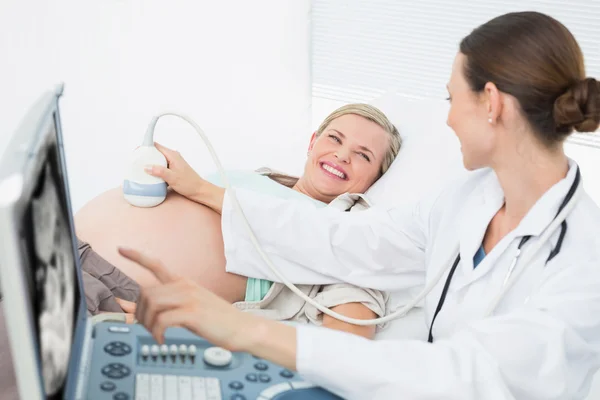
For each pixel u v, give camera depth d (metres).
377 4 2.59
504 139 1.15
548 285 1.08
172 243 1.72
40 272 0.67
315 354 0.93
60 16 2.57
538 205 1.16
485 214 1.26
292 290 1.59
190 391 0.91
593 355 1.08
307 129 2.61
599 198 2.15
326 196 2.04
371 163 2.01
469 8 2.44
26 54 2.59
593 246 1.11
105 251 1.71
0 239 0.56
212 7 2.54
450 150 1.98
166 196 1.79
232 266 1.71
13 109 2.61
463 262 1.24
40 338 0.64
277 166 2.62
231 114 2.62
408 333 1.68
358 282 1.63
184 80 2.60
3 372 1.09
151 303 0.93
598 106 1.07
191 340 1.05
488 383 0.94
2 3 2.55
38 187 0.70
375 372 0.93
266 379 0.97
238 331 0.93
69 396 0.78
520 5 2.35
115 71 2.60
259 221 1.67
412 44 2.57
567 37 1.09
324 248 1.63
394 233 1.58
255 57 2.57
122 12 2.56
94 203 1.81
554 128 1.11
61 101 2.61
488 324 1.01
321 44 2.74
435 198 1.52
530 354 0.99
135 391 0.90
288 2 2.52
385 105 2.21
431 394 0.92
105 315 1.28
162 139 2.62
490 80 1.11
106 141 2.62
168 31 2.57
